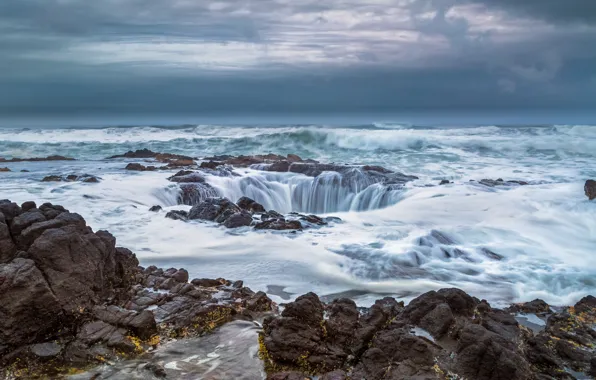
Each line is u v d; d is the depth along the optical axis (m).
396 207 19.95
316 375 7.38
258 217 18.17
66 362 7.57
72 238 8.62
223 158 33.53
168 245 14.77
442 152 38.41
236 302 9.69
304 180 25.22
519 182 24.14
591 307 9.72
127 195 20.67
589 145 38.25
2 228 8.58
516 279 12.29
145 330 8.26
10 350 7.52
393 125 72.19
